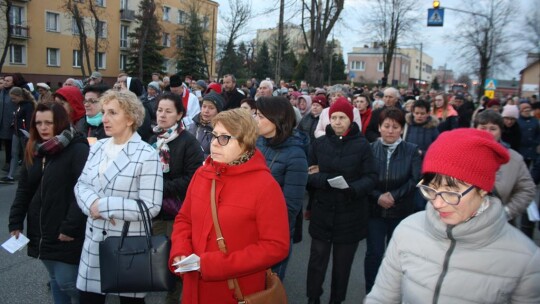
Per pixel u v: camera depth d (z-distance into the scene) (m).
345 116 3.71
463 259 1.73
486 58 23.19
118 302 4.17
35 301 4.05
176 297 3.82
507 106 6.30
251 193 2.26
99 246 2.75
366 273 4.09
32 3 34.28
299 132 4.36
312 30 20.42
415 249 1.87
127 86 7.25
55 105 3.22
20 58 34.41
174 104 3.72
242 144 2.30
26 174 3.28
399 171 3.93
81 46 28.75
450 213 1.71
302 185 3.38
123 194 2.90
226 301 2.33
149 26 33.12
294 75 42.09
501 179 3.49
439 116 8.06
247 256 2.17
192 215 2.39
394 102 7.27
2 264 4.83
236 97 8.03
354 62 82.25
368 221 4.05
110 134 2.95
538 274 1.68
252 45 47.56
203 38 43.09
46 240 3.07
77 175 3.12
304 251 5.68
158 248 2.70
